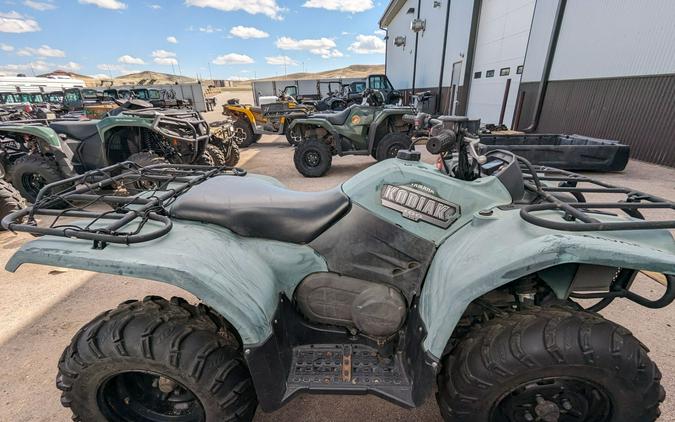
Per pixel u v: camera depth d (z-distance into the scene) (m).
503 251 1.28
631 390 1.28
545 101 9.76
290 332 1.68
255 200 1.65
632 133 7.27
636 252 1.17
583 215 1.34
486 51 12.96
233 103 12.05
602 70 7.89
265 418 1.77
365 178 1.64
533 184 1.92
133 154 5.34
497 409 1.44
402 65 26.14
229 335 1.54
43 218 4.42
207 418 1.44
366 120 6.79
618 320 2.41
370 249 1.59
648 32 6.80
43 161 4.79
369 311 1.56
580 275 1.41
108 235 1.31
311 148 6.76
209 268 1.33
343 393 1.49
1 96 21.73
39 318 2.58
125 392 1.58
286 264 1.60
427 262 1.57
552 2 9.20
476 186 1.58
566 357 1.24
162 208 1.70
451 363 1.44
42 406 1.84
